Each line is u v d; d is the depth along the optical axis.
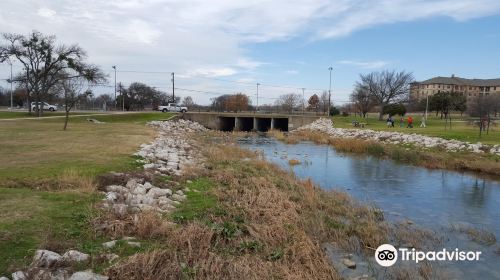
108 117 54.19
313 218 11.08
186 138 36.56
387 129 44.19
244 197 12.21
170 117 59.56
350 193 15.91
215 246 8.12
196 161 19.47
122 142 23.08
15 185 10.70
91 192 10.27
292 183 15.40
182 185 13.20
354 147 32.31
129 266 6.27
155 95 100.44
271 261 7.80
